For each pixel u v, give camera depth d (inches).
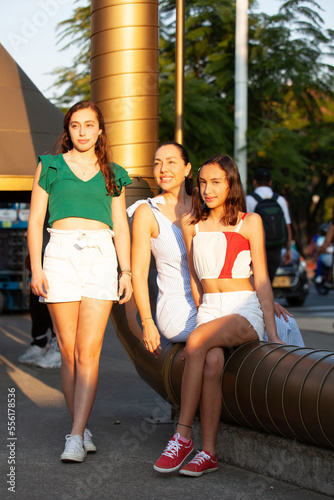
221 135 471.8
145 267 147.1
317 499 114.0
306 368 116.8
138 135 170.6
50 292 136.0
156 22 171.8
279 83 522.3
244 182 473.4
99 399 190.2
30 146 194.2
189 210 151.6
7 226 452.8
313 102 569.0
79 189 137.6
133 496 115.6
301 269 526.0
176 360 142.6
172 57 494.0
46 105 209.8
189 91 478.3
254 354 127.9
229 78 512.1
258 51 515.8
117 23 167.6
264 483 122.2
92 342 137.3
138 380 216.5
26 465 131.3
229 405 129.6
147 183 171.9
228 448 133.6
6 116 197.2
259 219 138.3
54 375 223.3
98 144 141.9
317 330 335.9
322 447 117.6
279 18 506.6
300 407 114.3
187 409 128.5
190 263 141.8
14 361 250.2
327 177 998.4
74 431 135.0
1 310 457.4
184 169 151.7
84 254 136.6
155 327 143.5
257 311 135.7
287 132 529.3
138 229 147.6
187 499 114.2
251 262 148.1
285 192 888.3
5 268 456.8
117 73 168.7
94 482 122.3
